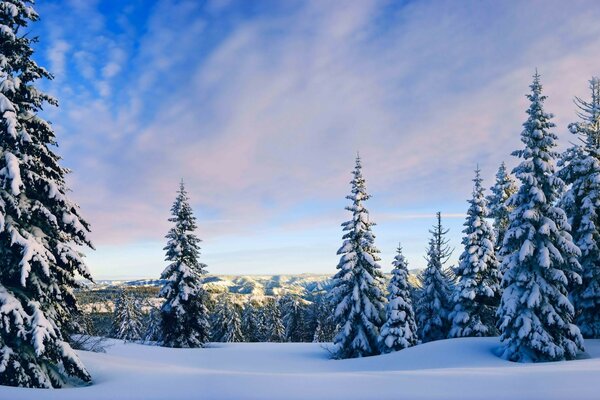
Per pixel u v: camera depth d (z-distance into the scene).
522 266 21.42
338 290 32.41
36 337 12.09
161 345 36.41
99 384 12.94
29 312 13.12
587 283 25.05
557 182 21.50
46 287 13.80
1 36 13.14
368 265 33.56
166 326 36.28
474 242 32.84
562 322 20.03
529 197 22.16
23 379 12.18
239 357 29.67
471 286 32.12
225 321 64.94
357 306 31.41
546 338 19.53
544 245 21.17
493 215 36.03
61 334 14.28
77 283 15.18
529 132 22.55
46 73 14.26
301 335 76.12
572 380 10.19
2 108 12.71
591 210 24.80
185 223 38.62
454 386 10.20
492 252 32.09
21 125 13.34
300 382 11.38
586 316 25.20
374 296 33.12
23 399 9.81
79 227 14.62
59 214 14.58
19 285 13.41
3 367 11.79
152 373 14.25
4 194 12.90
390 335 30.11
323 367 25.50
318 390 10.24
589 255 24.81
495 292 32.03
